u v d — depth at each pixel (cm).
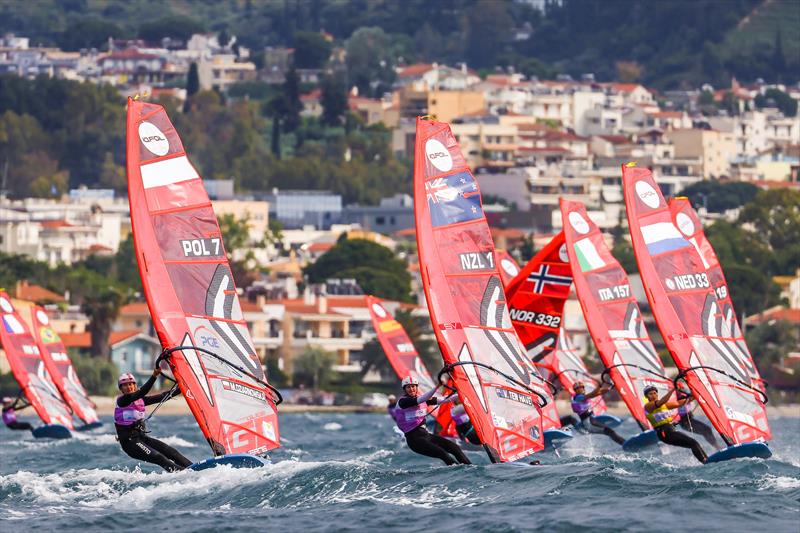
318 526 10838
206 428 12406
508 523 10731
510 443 13038
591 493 11844
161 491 12219
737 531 10431
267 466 12719
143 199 12319
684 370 14212
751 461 13800
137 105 12406
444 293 12888
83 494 12431
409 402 13125
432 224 12938
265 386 12738
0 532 10906
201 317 12438
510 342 13175
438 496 11862
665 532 10419
